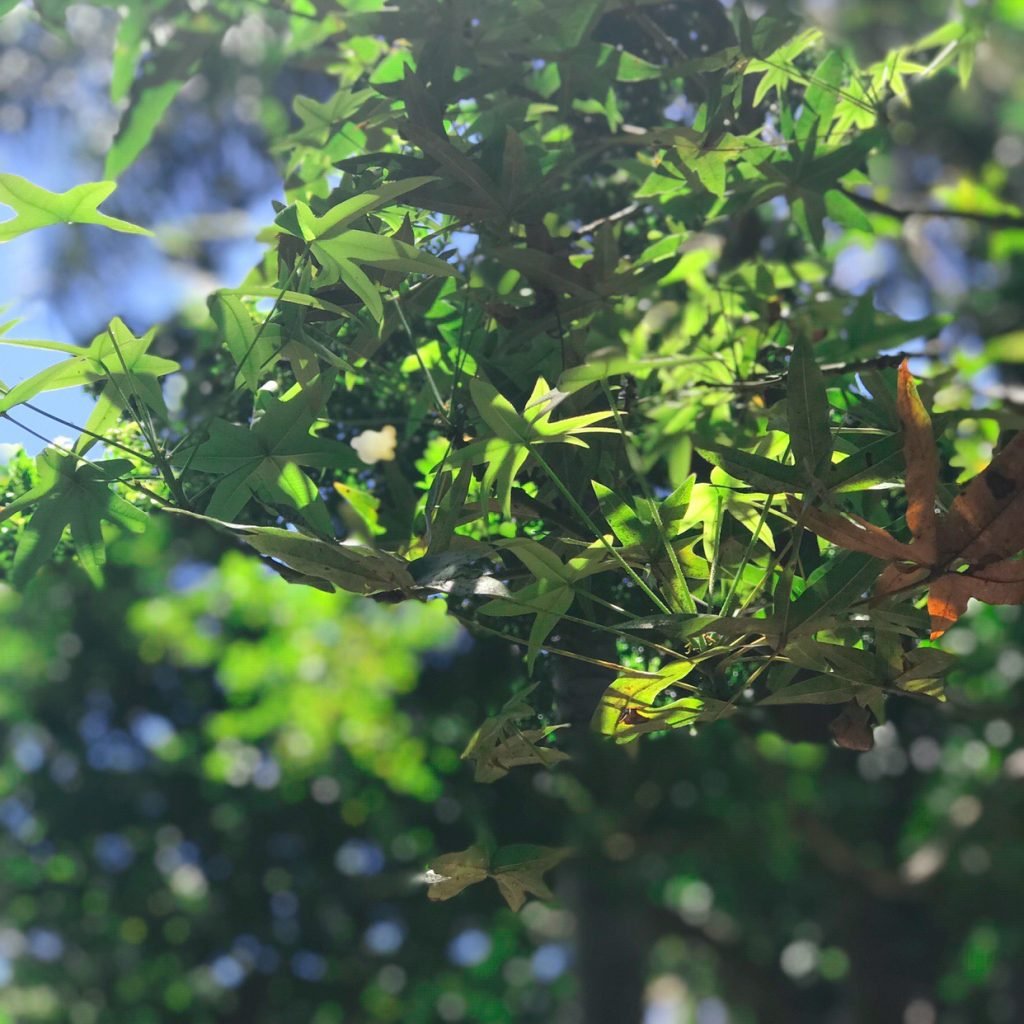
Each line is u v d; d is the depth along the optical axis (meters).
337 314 0.91
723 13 1.28
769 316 1.00
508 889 0.87
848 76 1.19
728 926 3.93
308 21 1.26
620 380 0.94
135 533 0.86
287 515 0.88
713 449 0.74
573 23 1.05
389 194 0.80
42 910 3.86
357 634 3.26
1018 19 1.27
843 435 0.86
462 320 0.97
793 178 0.99
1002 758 2.39
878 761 3.12
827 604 0.74
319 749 3.41
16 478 1.00
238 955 3.74
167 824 3.83
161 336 1.42
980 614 1.82
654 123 1.36
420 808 3.41
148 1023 3.84
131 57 1.21
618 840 2.79
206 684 3.95
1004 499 0.71
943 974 3.70
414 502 1.01
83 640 3.87
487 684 1.66
